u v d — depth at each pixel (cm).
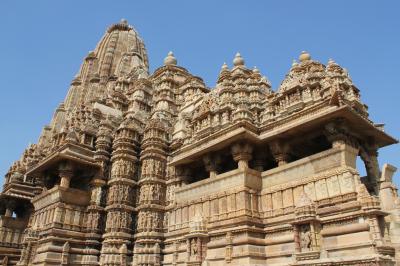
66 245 2894
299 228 1889
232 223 2269
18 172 4394
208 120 2961
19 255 3900
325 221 1917
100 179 3281
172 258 2755
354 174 1980
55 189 3073
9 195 4103
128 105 4266
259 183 2441
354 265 1573
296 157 2612
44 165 3281
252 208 2305
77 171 3362
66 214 3030
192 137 3100
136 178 3369
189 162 2961
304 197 1906
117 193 3172
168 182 3216
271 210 2302
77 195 3145
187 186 2858
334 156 2083
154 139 3412
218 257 2277
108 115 3784
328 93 2330
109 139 3547
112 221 3061
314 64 2894
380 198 2120
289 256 2047
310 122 2162
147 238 2930
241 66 3500
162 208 3105
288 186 2258
